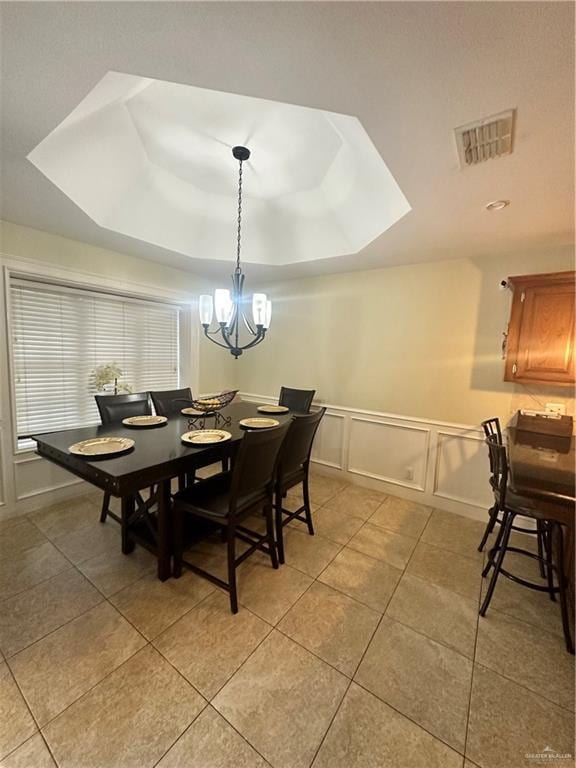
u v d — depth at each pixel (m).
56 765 1.08
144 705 1.27
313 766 1.10
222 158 2.30
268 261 3.33
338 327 3.57
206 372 4.19
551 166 1.46
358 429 3.46
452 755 1.14
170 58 1.06
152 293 3.42
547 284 2.27
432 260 2.92
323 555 2.26
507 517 1.92
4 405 2.51
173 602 1.79
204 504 1.88
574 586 1.69
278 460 2.11
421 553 2.31
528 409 2.60
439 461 3.00
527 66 0.97
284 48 0.98
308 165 2.35
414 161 1.47
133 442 1.97
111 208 2.42
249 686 1.35
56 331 2.92
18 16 0.91
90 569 2.03
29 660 1.43
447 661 1.49
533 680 1.41
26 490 2.68
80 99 1.28
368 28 0.89
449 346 2.92
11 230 2.42
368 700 1.31
